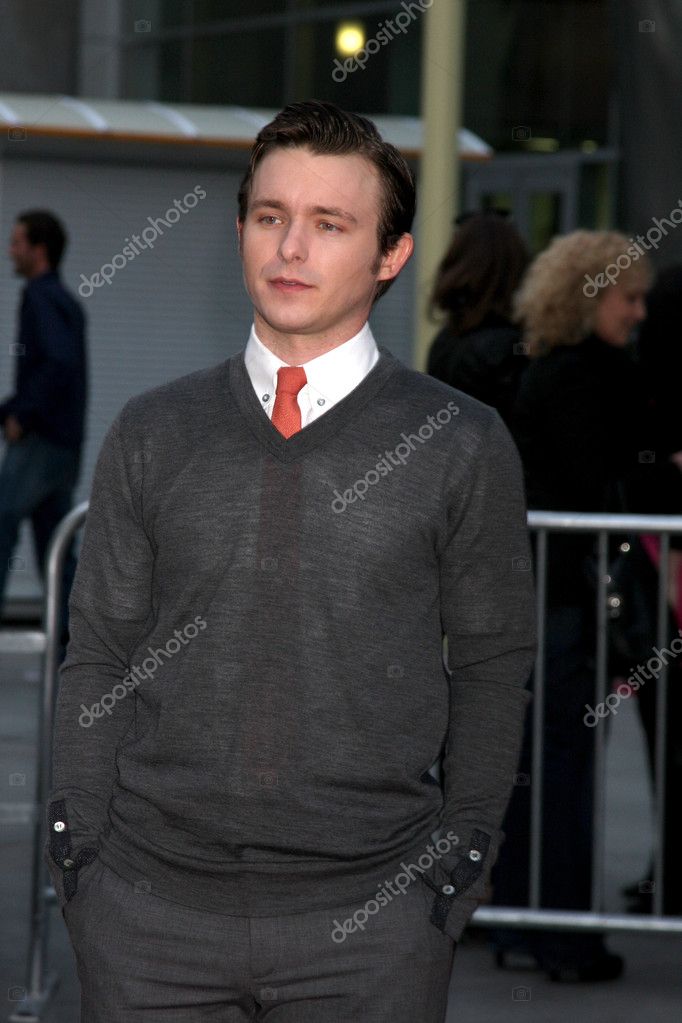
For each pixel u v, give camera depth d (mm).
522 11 17484
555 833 6172
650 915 6391
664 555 6008
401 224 3139
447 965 3043
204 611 2992
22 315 11469
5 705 10664
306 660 2943
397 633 2986
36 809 5586
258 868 2941
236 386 3092
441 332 6398
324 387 3055
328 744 2941
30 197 13750
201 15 18391
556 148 17328
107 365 14102
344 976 2951
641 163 10273
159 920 2979
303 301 3027
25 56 18000
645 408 6238
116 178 13922
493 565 3119
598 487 5957
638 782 9242
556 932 6133
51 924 6586
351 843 2945
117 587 3145
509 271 6230
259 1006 3064
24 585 14078
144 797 2998
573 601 6109
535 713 6055
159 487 3055
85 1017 3090
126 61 18594
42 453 11430
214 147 13727
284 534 2969
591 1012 5762
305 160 3059
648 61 10188
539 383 5984
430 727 3023
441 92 8500
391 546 2984
